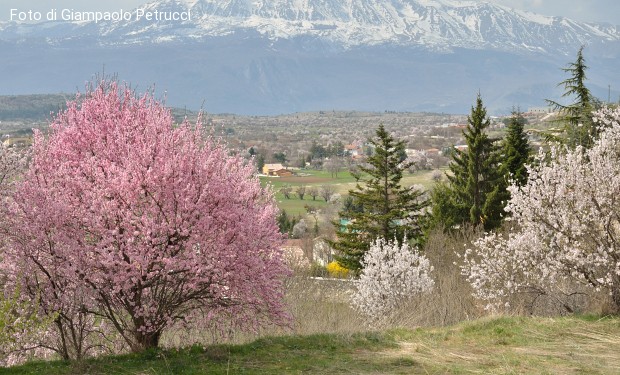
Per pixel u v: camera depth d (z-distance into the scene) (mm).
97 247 9688
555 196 14031
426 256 28375
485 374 9703
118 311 10695
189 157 10172
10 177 10328
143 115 11289
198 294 10633
